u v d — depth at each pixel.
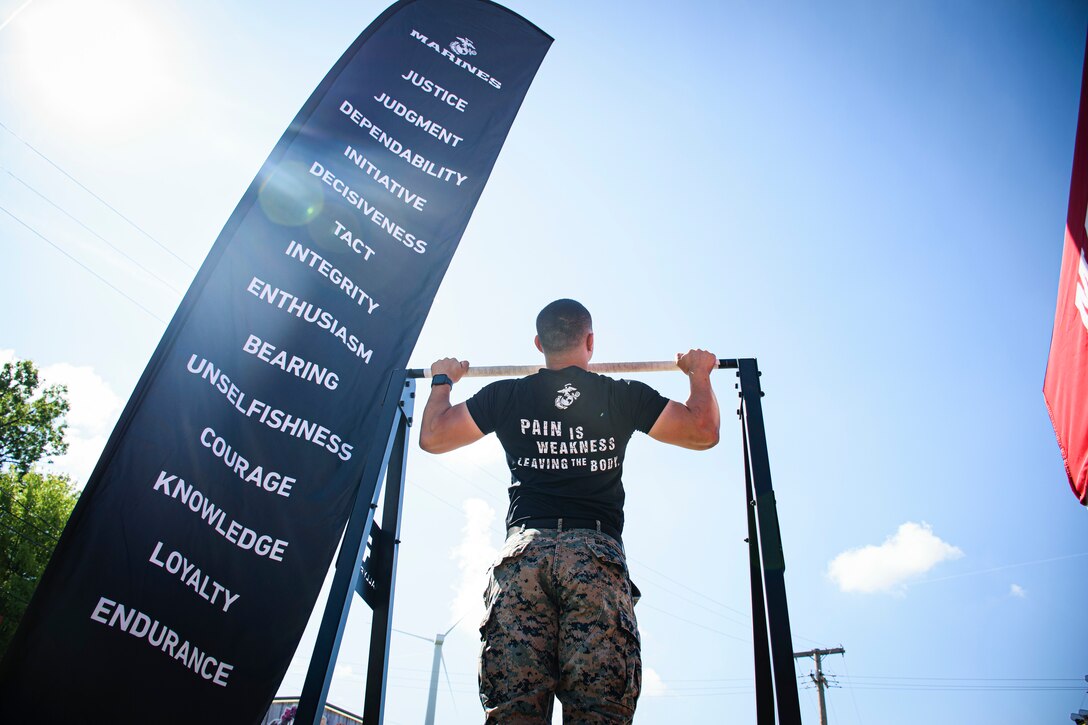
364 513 3.17
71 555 2.92
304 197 4.11
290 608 3.18
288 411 3.56
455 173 4.62
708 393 2.89
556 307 3.00
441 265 4.27
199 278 3.62
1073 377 4.55
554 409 2.72
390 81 4.88
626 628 2.26
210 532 3.18
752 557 2.82
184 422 3.31
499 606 2.33
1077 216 4.43
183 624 2.97
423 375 3.71
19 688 2.65
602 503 2.56
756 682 2.59
